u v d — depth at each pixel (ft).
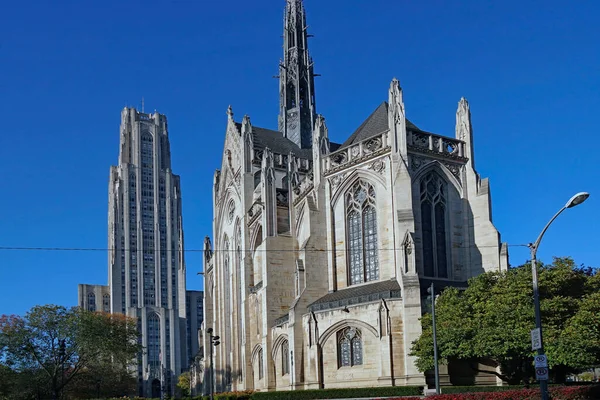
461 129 259.19
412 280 217.97
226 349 378.53
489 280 206.80
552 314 186.19
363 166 255.09
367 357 223.30
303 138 391.04
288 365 268.82
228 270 385.29
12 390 351.25
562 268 196.54
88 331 351.67
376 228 248.52
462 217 250.98
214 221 402.93
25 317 346.74
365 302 225.56
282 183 351.05
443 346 191.72
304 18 411.75
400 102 242.78
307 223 263.90
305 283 256.52
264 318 288.30
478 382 215.51
